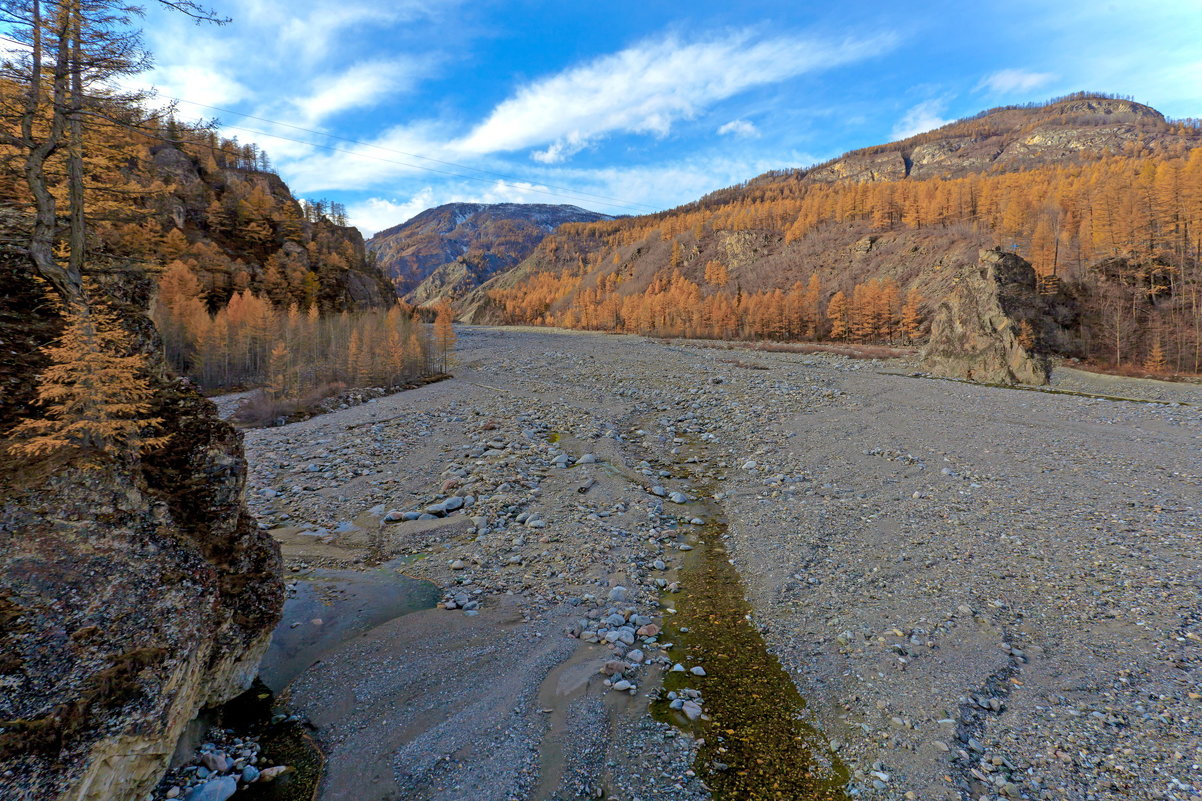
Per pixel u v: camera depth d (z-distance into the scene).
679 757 9.25
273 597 11.46
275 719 10.22
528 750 9.22
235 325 66.38
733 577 16.44
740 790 8.58
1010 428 31.11
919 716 9.92
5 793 5.84
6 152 12.54
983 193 116.50
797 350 83.06
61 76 11.32
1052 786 8.20
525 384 55.47
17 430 8.83
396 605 14.85
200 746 9.35
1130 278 64.00
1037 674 10.88
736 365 62.38
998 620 12.87
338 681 11.32
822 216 150.12
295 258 101.06
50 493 8.80
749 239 157.75
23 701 6.54
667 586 15.95
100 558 8.57
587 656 12.15
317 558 18.09
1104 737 9.09
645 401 44.06
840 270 123.81
